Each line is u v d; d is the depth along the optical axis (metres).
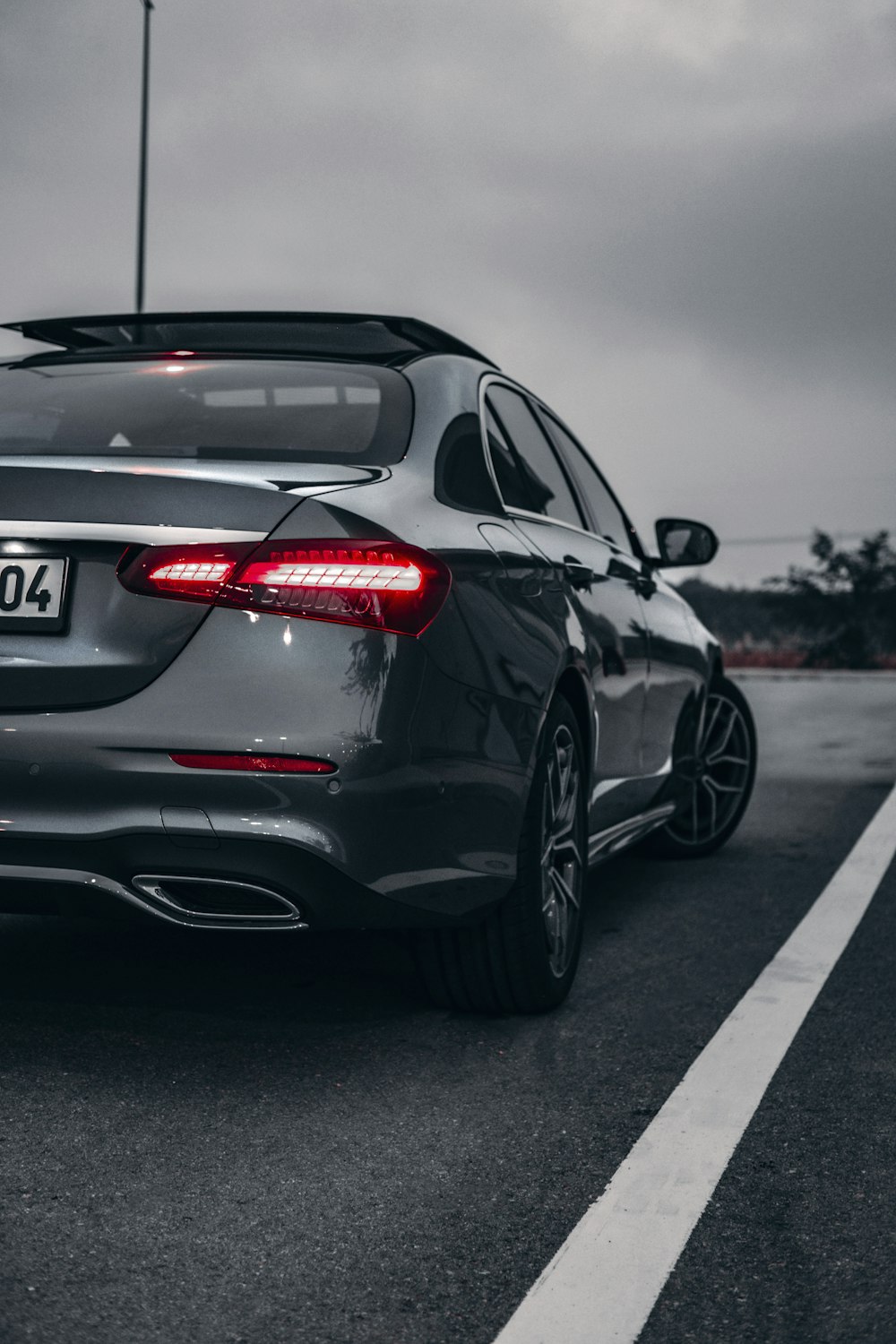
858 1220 2.20
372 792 2.54
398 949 3.80
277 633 2.52
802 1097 2.74
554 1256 2.07
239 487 2.57
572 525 3.86
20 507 2.60
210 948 3.75
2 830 2.55
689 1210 2.23
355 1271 2.02
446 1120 2.60
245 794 2.50
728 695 5.29
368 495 2.68
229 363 3.33
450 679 2.71
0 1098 2.64
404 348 3.43
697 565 4.79
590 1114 2.64
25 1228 2.12
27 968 3.51
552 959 3.27
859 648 35.62
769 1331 1.87
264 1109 2.63
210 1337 1.83
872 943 3.99
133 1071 2.81
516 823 2.97
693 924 4.23
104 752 2.52
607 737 3.75
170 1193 2.26
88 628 2.56
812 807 6.74
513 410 3.74
